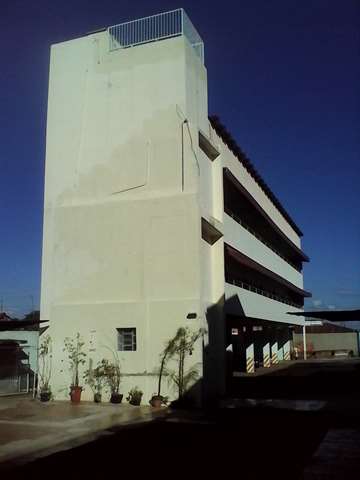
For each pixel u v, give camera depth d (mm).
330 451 12047
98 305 21875
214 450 12320
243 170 33812
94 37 23859
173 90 22188
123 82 23047
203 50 24734
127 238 21938
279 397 23141
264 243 41000
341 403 21031
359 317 23781
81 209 22828
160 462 11133
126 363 21031
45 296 22719
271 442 13281
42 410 18875
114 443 13258
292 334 68938
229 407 19953
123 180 22406
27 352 24766
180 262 21031
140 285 21422
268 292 44562
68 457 11703
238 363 42125
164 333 20719
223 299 23531
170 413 18375
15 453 12156
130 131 22625
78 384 21578
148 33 23125
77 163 23219
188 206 21297
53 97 24078
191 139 21797
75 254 22594
